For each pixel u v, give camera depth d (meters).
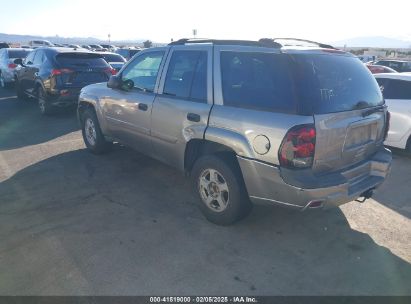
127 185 5.06
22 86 11.61
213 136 3.72
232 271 3.21
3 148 6.79
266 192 3.41
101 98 5.78
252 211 4.30
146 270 3.20
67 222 4.00
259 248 3.57
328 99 3.32
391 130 6.80
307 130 3.11
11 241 3.61
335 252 3.54
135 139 5.17
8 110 10.53
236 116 3.55
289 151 3.15
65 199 4.58
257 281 3.09
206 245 3.60
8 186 4.97
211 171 3.88
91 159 6.15
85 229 3.86
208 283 3.05
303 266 3.31
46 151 6.62
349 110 3.45
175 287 3.00
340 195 3.31
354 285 3.07
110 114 5.60
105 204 4.46
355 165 3.63
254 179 3.44
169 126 4.36
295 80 3.23
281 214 4.26
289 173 3.18
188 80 4.21
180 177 5.38
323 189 3.19
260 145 3.32
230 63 3.79
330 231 3.93
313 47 3.65
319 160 3.25
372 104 3.82
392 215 4.34
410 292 2.98
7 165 5.83
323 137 3.21
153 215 4.20
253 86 3.54
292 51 3.37
